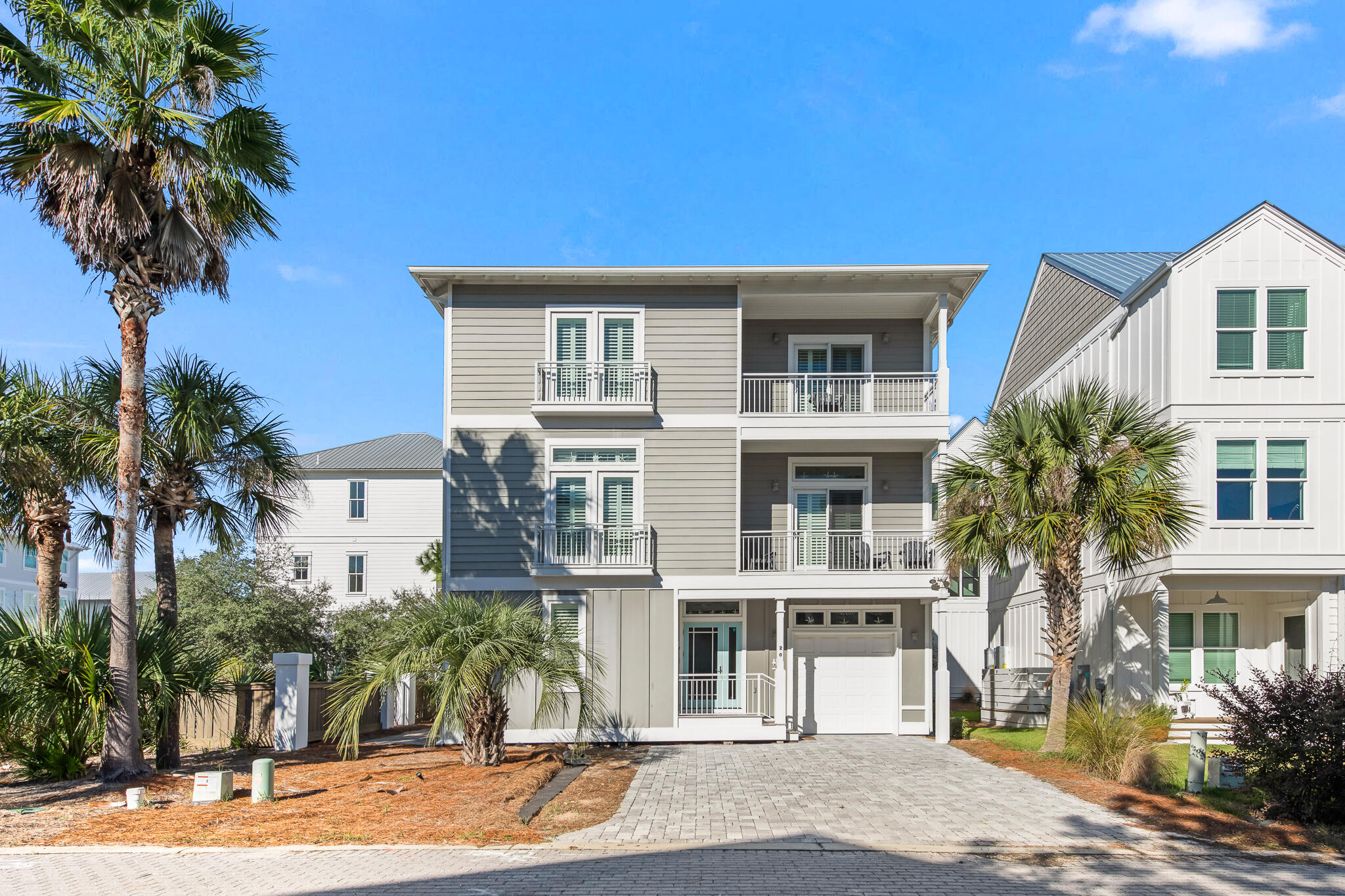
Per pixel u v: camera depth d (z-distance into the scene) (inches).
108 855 377.4
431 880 346.3
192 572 1130.0
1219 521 722.8
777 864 379.2
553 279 800.3
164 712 576.7
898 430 794.2
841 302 831.7
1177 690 795.4
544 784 542.6
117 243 529.3
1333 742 454.6
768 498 850.1
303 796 496.1
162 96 541.3
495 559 783.7
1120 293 828.6
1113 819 465.7
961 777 585.0
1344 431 725.3
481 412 797.9
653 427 798.5
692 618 818.2
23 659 535.8
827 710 828.0
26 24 523.5
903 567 819.4
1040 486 647.8
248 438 617.9
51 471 609.6
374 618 1223.5
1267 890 354.0
